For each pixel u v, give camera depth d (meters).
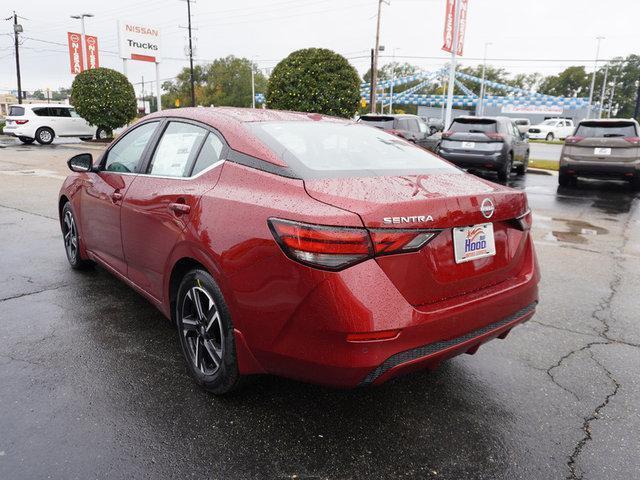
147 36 32.53
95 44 34.31
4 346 3.08
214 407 2.49
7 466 2.02
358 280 1.93
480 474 2.08
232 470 2.06
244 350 2.26
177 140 3.01
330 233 1.92
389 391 2.71
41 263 4.82
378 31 35.94
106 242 3.65
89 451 2.13
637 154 10.17
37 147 21.22
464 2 19.78
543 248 5.91
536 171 14.83
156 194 2.87
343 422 2.41
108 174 3.61
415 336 2.02
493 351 3.22
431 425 2.41
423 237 2.06
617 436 2.35
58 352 3.02
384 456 2.18
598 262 5.34
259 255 2.10
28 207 7.75
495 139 11.70
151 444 2.20
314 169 2.35
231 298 2.24
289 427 2.35
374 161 2.68
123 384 2.68
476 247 2.32
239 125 2.69
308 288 1.96
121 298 3.92
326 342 1.97
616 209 8.64
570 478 2.07
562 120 38.09
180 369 2.85
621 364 3.07
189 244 2.49
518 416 2.50
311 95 14.66
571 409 2.57
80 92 22.94
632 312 3.93
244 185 2.37
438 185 2.39
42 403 2.47
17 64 40.16
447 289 2.19
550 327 3.62
